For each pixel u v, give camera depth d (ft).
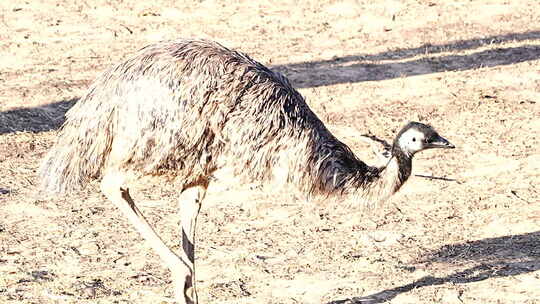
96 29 182.60
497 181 117.70
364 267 94.07
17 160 125.08
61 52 170.60
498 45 174.29
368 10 194.70
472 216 107.14
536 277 90.17
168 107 77.10
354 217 107.86
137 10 193.77
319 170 79.92
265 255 97.91
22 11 192.75
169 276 92.84
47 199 113.09
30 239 101.76
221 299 87.20
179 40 81.51
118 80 78.64
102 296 88.07
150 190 116.37
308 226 105.50
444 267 93.40
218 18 189.57
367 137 90.68
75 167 79.97
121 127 77.97
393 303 85.35
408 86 154.92
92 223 106.52
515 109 143.95
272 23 187.21
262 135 78.89
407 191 115.55
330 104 147.13
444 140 78.84
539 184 115.96
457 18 190.29
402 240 100.89
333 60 167.53
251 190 116.47
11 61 165.78
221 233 103.86
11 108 143.13
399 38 179.52
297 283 90.68
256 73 80.38
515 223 104.27
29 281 91.30
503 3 199.41
